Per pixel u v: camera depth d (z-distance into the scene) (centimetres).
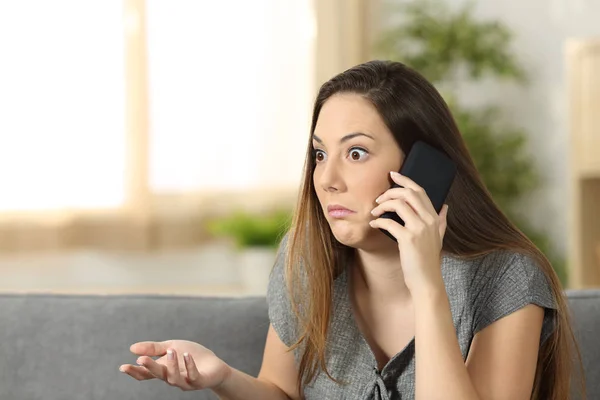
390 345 145
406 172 132
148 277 491
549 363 143
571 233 399
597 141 390
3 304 163
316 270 146
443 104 142
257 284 449
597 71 390
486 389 131
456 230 144
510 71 459
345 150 134
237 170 478
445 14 492
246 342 159
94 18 452
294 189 482
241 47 475
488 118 485
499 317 135
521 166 461
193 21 468
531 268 139
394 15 496
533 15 488
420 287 127
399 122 134
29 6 444
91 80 454
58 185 453
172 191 471
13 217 450
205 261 495
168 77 466
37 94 447
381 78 136
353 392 143
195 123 471
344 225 134
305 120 481
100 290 483
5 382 157
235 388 141
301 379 151
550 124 489
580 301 159
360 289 149
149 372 129
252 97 477
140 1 457
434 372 124
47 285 480
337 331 146
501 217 146
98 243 463
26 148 448
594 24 482
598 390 150
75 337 158
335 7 481
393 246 139
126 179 462
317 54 480
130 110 459
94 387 156
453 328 127
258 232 450
